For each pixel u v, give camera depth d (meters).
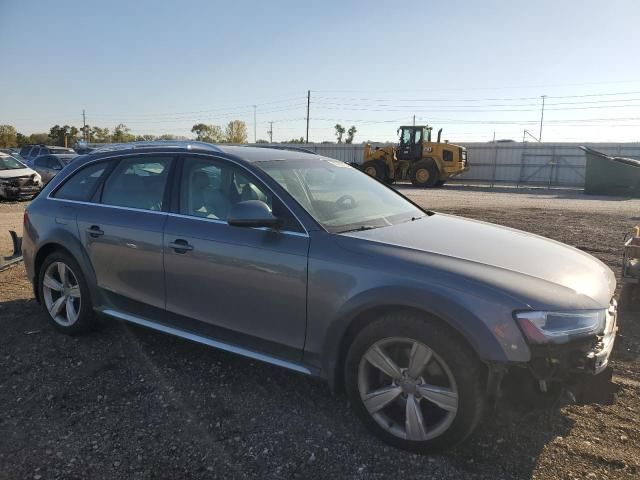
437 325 2.72
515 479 2.66
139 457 2.86
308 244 3.15
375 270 2.89
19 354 4.14
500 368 2.58
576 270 3.05
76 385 3.64
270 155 3.95
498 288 2.65
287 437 3.04
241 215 3.19
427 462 2.80
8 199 17.20
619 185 21.62
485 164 34.91
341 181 4.07
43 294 4.61
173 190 3.86
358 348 2.95
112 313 4.15
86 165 4.55
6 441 3.01
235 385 3.65
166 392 3.55
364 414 2.99
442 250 3.03
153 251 3.79
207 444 2.97
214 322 3.58
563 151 32.50
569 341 2.59
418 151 27.73
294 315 3.19
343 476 2.70
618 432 3.04
